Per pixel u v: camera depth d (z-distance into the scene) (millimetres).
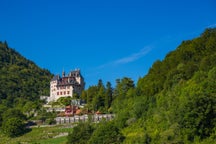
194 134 158500
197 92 170625
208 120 159250
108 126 194125
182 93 188750
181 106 165750
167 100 199875
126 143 183625
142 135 177875
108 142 188625
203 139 156750
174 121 171250
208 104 160375
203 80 191875
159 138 169500
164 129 178625
